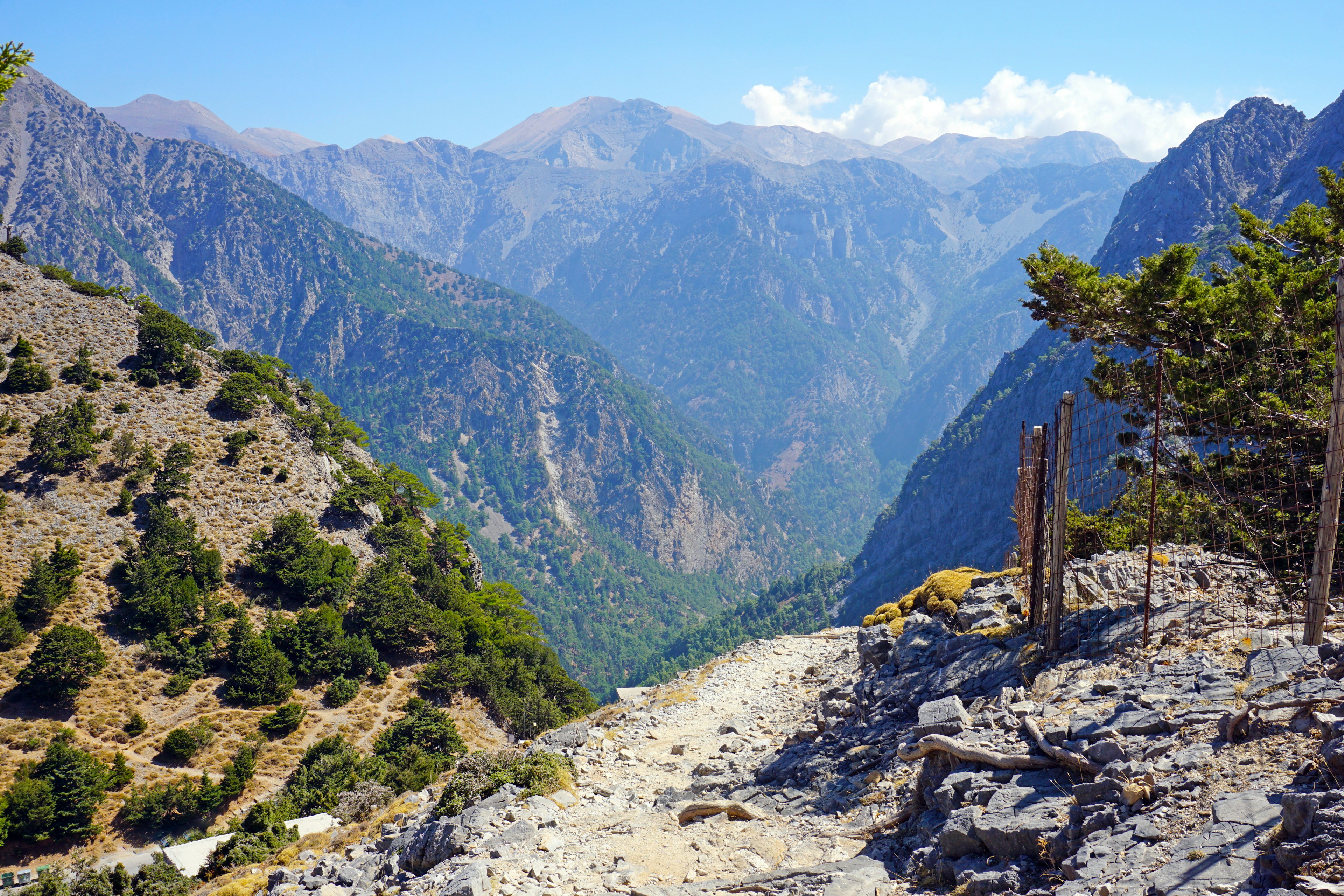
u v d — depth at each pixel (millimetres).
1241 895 6859
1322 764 7980
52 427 105688
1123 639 14281
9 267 128125
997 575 22516
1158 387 13711
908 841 11711
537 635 142625
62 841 67875
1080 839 8938
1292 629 12898
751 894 11172
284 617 101062
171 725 82875
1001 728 12438
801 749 18547
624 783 19703
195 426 122188
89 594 93000
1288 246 26547
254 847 36125
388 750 79312
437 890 12641
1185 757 9445
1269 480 20234
